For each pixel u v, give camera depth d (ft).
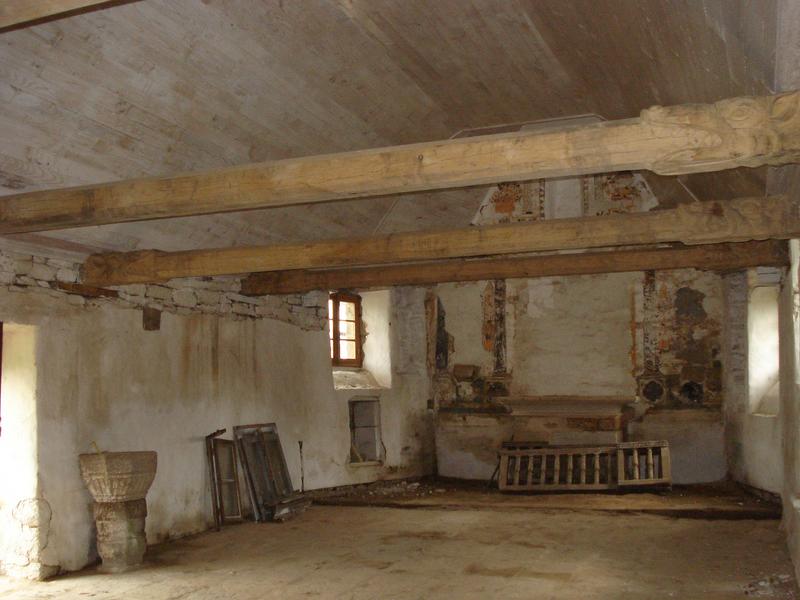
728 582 19.66
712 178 25.63
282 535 26.73
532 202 37.93
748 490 32.42
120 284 24.02
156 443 26.14
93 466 22.13
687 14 13.84
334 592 19.65
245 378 30.86
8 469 21.74
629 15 16.79
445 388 40.11
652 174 34.24
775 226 18.86
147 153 21.72
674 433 35.83
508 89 28.09
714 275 35.76
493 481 36.50
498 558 22.74
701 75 16.37
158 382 26.50
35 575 21.18
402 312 40.34
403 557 23.12
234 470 29.25
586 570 21.16
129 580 21.16
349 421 37.17
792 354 23.48
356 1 21.18
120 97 19.53
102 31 17.61
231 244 28.30
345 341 38.24
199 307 28.81
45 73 17.62
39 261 22.30
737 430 34.01
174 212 16.71
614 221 21.53
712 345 35.65
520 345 38.86
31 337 21.94
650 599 18.44
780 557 21.99
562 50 23.94
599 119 30.58
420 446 39.58
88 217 17.11
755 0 10.37
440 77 26.61
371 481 37.11
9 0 10.70
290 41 21.56
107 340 24.50
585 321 37.83
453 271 30.66
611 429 35.37
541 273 30.01
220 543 25.66
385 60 24.71
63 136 19.43
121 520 22.24
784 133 11.97
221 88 21.50
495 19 22.70
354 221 33.01
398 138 29.45
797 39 10.55
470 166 13.91
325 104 25.04
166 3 18.01
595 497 32.12
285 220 29.37
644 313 36.86
